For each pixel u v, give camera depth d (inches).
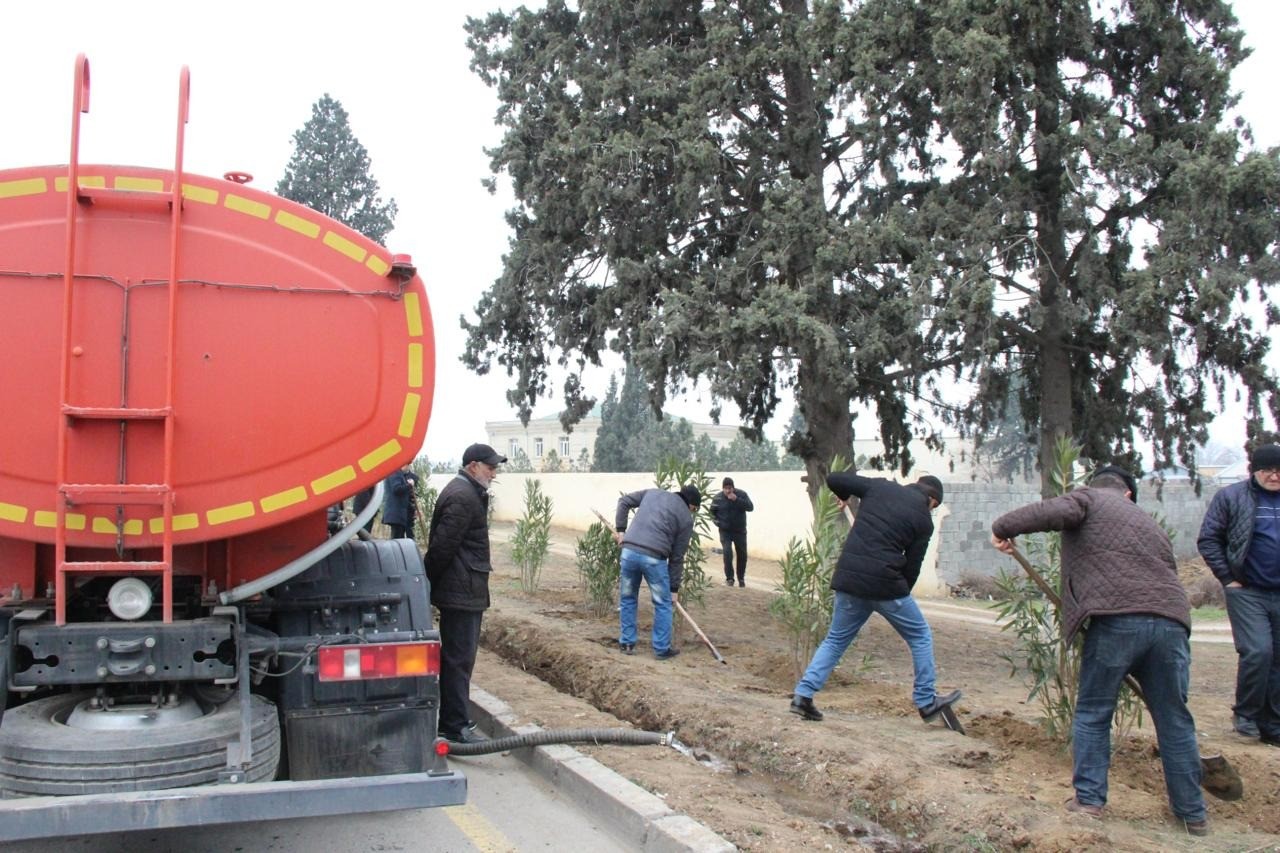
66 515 153.4
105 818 138.8
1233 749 235.3
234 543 170.6
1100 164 359.3
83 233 155.9
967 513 662.5
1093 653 194.2
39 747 146.3
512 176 466.9
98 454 154.9
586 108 454.3
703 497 414.9
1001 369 451.5
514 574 608.1
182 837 194.2
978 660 371.6
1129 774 225.0
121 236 157.4
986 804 192.2
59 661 153.1
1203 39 399.9
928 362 418.3
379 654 172.9
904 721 267.3
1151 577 192.5
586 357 494.9
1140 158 354.9
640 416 1813.5
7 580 159.8
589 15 457.4
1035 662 236.4
